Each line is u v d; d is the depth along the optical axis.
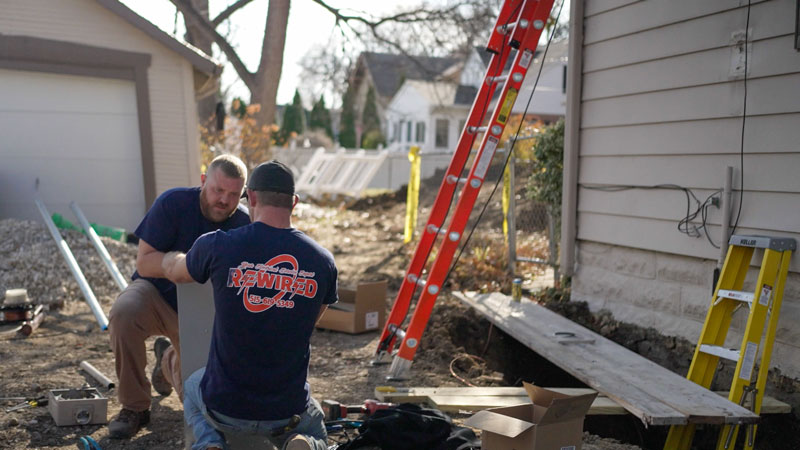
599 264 6.66
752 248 4.86
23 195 9.95
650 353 5.93
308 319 3.01
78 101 10.10
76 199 10.18
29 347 5.67
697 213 5.51
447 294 7.99
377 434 3.69
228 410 2.93
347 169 18.64
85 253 7.90
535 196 8.23
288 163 23.42
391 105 35.38
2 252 7.59
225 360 2.94
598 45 6.49
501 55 5.57
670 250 5.79
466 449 3.63
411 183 11.26
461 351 6.04
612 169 6.40
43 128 9.99
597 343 5.50
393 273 9.21
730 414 4.04
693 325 5.62
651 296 6.05
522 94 27.27
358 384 5.10
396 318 5.59
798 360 4.79
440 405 4.45
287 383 3.00
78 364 5.29
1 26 9.71
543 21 5.18
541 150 7.86
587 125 6.68
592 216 6.68
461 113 32.03
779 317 4.91
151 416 4.32
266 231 2.99
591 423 5.44
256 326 2.90
